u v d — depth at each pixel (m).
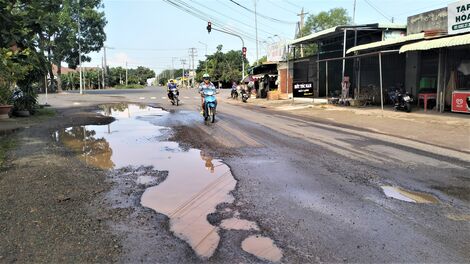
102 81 91.38
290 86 30.69
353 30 22.02
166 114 18.50
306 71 29.12
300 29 39.22
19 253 3.86
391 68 20.56
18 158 8.21
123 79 120.06
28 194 5.72
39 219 4.75
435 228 4.53
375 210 5.11
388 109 18.33
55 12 9.20
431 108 17.39
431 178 6.66
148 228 4.52
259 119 16.12
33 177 6.64
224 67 77.06
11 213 4.95
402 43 17.20
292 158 8.24
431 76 17.94
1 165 7.54
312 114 18.30
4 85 16.56
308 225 4.60
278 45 32.97
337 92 24.45
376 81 21.50
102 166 7.63
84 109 22.09
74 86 86.25
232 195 5.75
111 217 4.86
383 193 5.83
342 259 3.77
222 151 9.08
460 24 15.30
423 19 19.56
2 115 16.47
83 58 53.72
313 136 11.27
